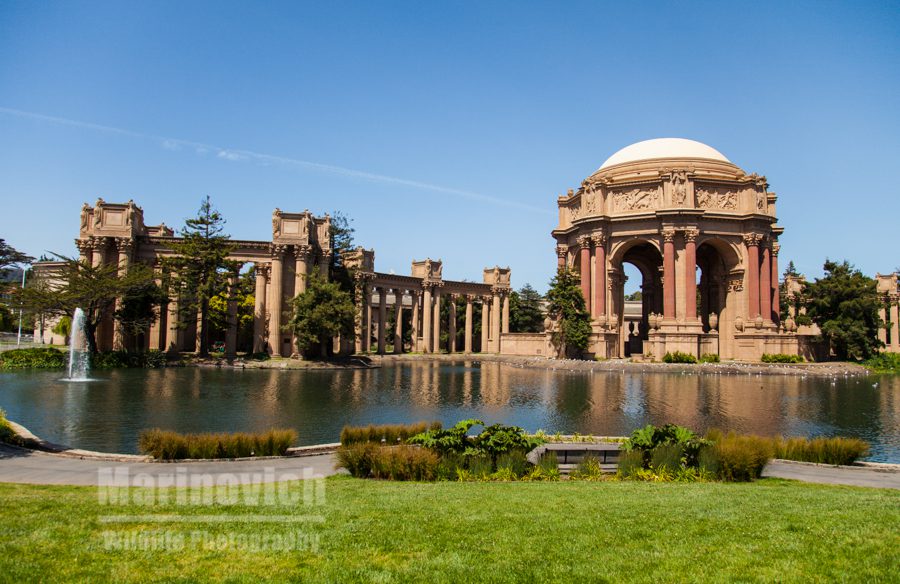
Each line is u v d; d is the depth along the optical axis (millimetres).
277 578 7789
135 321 65188
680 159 85500
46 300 59469
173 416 29000
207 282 70375
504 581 7801
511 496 13117
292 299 72750
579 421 28641
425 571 8094
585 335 77062
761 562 8469
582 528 10273
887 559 8492
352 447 16922
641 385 47750
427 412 31422
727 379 54531
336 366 70062
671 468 16688
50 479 15375
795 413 31922
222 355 75438
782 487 15266
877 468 18875
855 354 77438
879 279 106938
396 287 101125
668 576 7973
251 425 26875
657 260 102438
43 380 45156
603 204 84438
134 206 73688
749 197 81188
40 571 7891
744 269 81125
